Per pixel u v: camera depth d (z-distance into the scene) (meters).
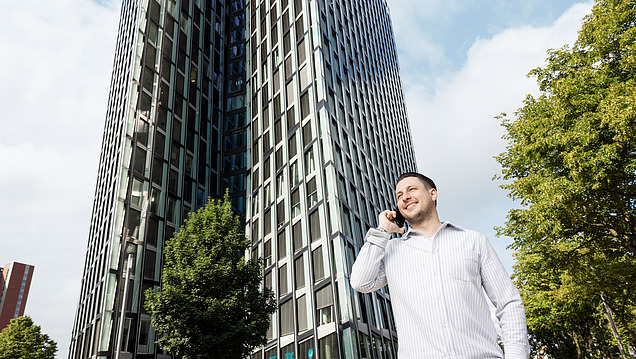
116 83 39.25
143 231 27.70
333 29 36.22
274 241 29.22
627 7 10.37
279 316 25.95
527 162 11.85
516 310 1.69
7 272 108.44
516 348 1.58
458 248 1.82
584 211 9.77
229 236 15.52
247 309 14.12
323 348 21.73
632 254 10.87
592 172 9.15
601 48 10.66
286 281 26.50
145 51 33.81
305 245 25.73
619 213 9.97
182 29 38.97
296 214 27.89
